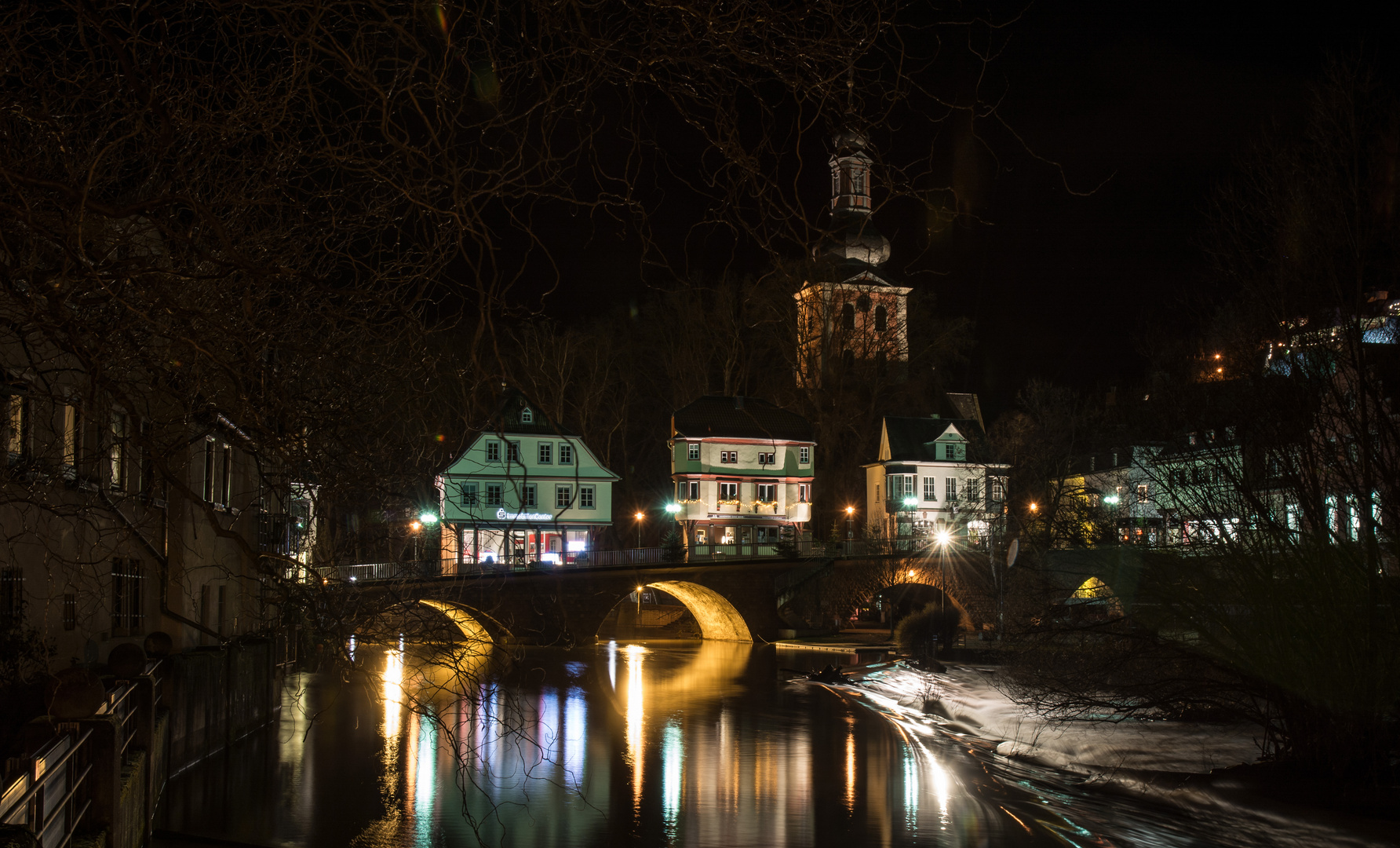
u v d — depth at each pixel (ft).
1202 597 66.90
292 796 69.46
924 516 259.60
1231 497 63.57
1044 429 189.37
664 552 204.95
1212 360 66.23
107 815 37.99
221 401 15.55
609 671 156.04
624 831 64.03
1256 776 65.92
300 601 16.99
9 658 46.57
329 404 15.47
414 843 59.82
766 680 144.97
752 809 70.13
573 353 201.05
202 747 72.08
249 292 13.61
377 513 18.30
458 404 15.38
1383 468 56.85
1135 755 83.76
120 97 14.75
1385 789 60.08
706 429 249.55
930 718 110.63
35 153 15.39
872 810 70.03
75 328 13.47
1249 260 62.28
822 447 263.90
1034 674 90.79
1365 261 58.08
